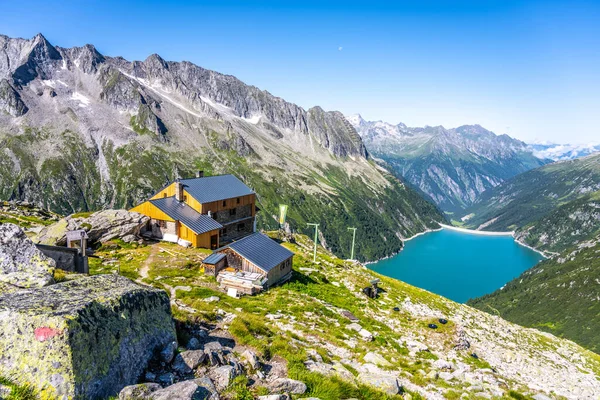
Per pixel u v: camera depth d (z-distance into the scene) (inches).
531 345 2578.7
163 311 639.1
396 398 762.2
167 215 2802.7
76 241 2086.6
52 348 409.1
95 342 452.8
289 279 2378.2
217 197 3228.3
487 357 1785.2
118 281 623.8
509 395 1129.4
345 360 1090.7
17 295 500.7
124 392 439.2
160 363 568.4
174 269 2123.5
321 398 646.5
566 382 1743.4
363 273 3378.4
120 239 2581.2
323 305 1929.1
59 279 673.0
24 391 390.3
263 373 703.1
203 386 494.3
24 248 646.5
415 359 1417.3
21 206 3427.7
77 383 405.7
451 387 1074.7
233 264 2160.4
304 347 1037.2
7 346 418.3
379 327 1802.4
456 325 1957.4
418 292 3243.1
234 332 912.9
